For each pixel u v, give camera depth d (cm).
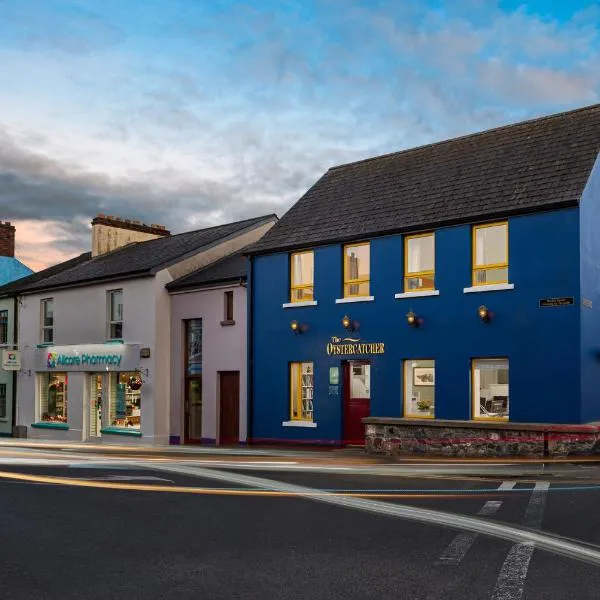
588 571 683
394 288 2028
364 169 2423
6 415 3192
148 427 2523
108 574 680
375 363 2048
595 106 1998
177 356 2541
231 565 712
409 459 1762
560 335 1731
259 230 2852
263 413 2286
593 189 1822
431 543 803
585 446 1616
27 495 1149
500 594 614
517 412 1783
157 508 1035
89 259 3266
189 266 2639
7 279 3841
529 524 909
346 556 747
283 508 1036
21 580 661
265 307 2308
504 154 2045
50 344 2981
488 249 1886
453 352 1902
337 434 2112
